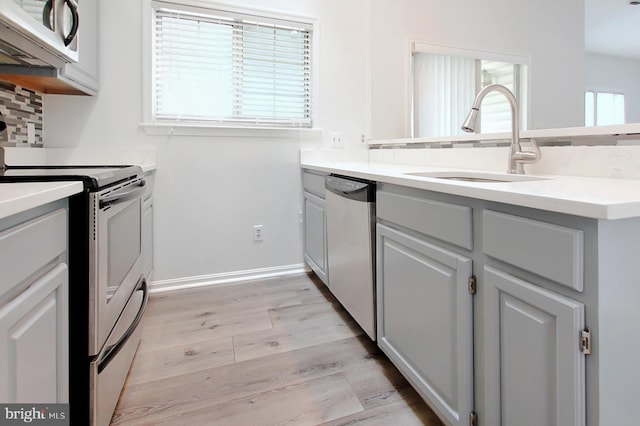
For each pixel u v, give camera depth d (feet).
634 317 2.14
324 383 4.51
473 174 4.95
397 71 8.77
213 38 7.79
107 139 7.07
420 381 3.78
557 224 2.19
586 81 5.13
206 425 3.80
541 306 2.30
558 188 2.70
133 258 4.73
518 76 6.36
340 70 8.77
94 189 3.07
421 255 3.72
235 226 8.23
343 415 3.94
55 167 4.70
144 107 7.25
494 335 2.74
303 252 8.84
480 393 2.93
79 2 5.76
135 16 7.10
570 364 2.12
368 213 4.85
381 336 4.73
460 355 3.10
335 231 6.22
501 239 2.63
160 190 7.58
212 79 7.88
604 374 2.05
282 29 8.36
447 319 3.28
